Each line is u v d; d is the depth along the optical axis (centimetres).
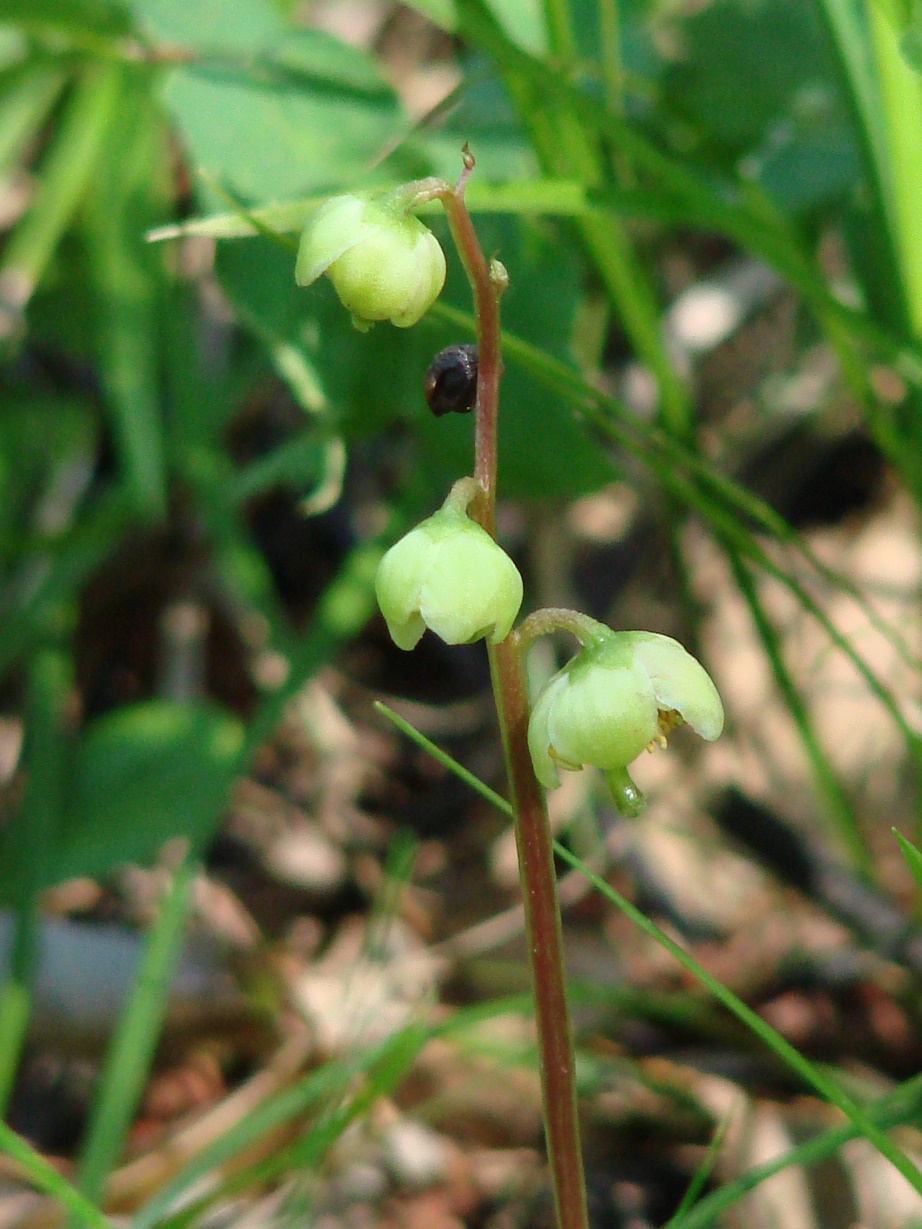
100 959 23
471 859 27
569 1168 15
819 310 20
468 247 14
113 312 25
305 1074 23
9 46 25
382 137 19
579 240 20
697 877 25
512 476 19
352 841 27
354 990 24
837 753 27
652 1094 21
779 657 21
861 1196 20
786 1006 23
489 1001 24
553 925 15
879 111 19
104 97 25
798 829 24
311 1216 20
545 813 14
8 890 22
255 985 24
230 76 19
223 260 18
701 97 22
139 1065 19
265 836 27
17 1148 16
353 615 22
